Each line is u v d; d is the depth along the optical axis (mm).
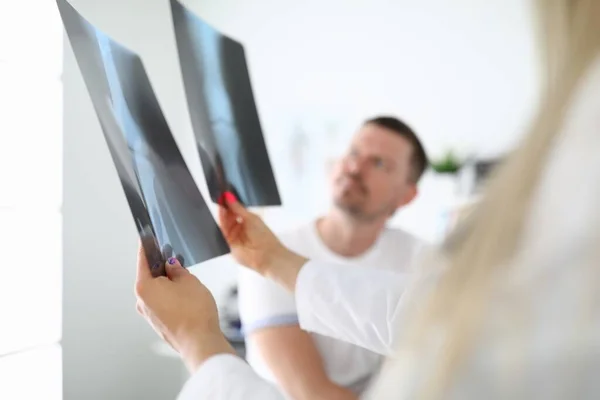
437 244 348
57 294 1101
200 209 680
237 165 821
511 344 253
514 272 262
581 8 272
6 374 1001
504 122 1623
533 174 272
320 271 769
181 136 1889
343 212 1240
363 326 729
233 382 424
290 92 1876
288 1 1879
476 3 1667
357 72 1800
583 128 267
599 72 269
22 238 1033
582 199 258
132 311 1746
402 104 1751
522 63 1607
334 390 1010
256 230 812
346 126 1803
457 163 1669
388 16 1766
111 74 569
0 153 999
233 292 1787
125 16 1723
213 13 1982
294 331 1043
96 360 1650
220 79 804
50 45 1100
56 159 1104
